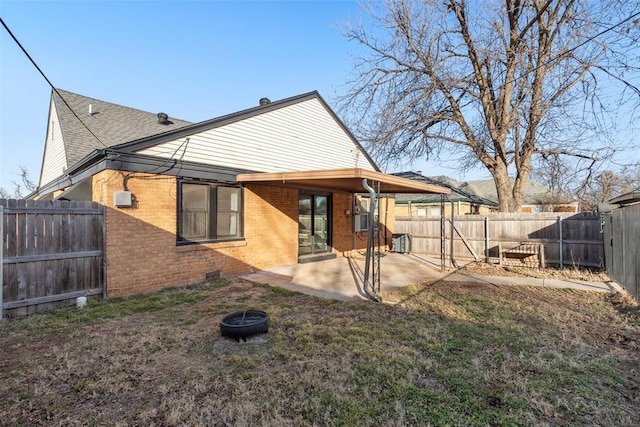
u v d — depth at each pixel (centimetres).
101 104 1148
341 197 1269
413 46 1261
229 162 846
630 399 291
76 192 748
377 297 624
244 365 354
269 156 953
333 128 1191
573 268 989
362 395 296
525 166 1302
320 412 270
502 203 1324
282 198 1004
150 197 693
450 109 1397
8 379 325
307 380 318
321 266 1017
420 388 307
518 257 1036
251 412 268
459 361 363
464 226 1211
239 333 418
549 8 1153
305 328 465
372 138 1412
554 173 1411
